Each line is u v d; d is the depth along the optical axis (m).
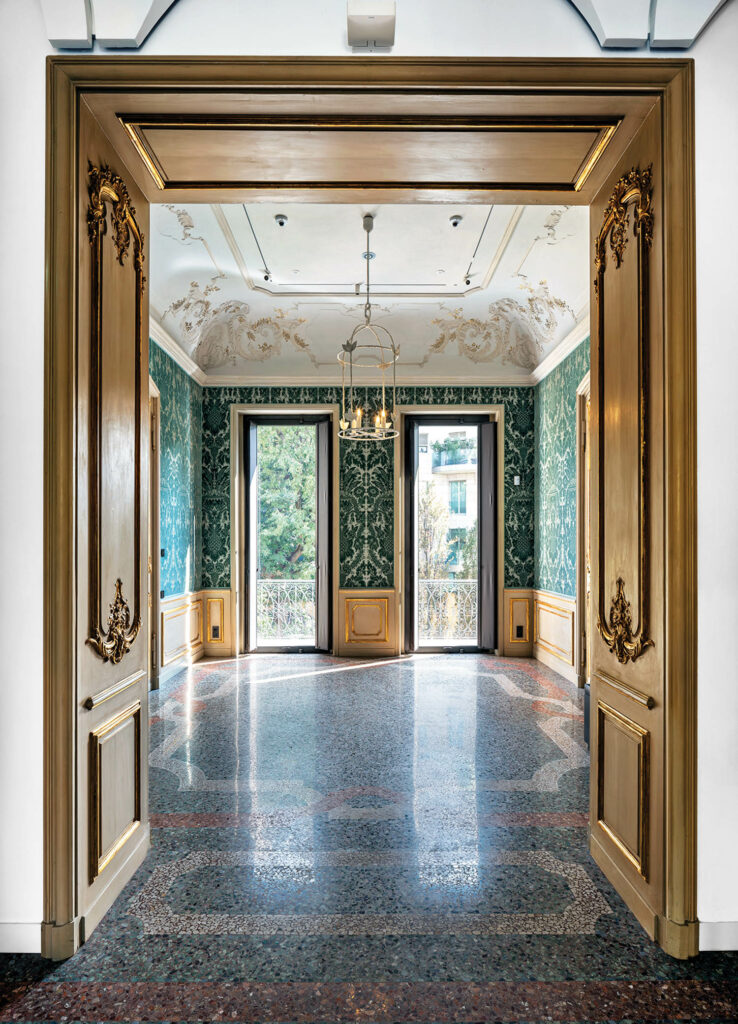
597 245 2.90
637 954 2.22
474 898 2.55
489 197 3.04
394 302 6.87
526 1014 1.94
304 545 8.08
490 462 7.89
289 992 2.03
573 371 6.34
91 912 2.33
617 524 2.66
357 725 4.89
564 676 6.62
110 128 2.51
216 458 7.83
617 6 2.24
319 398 7.86
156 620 6.10
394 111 2.43
